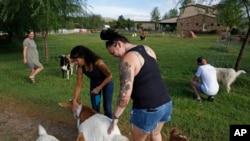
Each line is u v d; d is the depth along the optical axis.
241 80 8.78
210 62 13.73
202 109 6.40
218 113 6.14
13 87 8.41
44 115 6.02
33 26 16.42
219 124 5.43
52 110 6.29
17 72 10.93
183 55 16.98
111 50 3.06
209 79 6.80
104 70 4.47
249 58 15.52
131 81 2.86
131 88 2.88
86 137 3.62
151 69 2.98
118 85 8.61
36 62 8.86
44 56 16.33
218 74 7.70
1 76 10.18
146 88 2.97
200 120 5.66
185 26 61.16
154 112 3.03
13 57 17.12
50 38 32.59
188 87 8.27
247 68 11.71
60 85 8.81
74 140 4.84
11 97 7.37
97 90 4.55
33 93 7.66
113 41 3.00
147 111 3.02
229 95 7.41
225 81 7.61
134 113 3.13
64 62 9.70
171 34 49.25
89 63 4.42
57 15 13.91
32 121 5.71
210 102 6.93
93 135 3.55
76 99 4.40
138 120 3.12
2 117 5.96
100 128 3.54
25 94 7.56
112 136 3.41
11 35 24.28
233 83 8.55
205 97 7.30
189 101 6.93
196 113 6.10
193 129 5.18
